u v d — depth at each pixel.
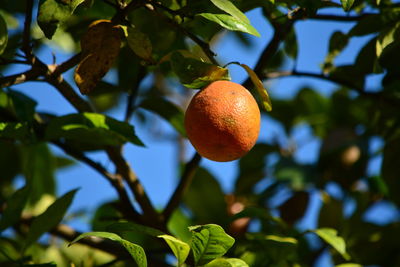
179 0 1.71
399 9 1.76
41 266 1.66
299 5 1.72
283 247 1.77
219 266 1.61
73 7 1.59
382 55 1.76
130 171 1.80
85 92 1.63
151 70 1.86
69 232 1.85
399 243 1.98
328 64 1.87
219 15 1.62
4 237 1.89
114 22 1.64
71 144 1.84
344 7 1.65
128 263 1.93
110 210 1.92
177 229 1.90
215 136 1.60
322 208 1.98
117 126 1.72
